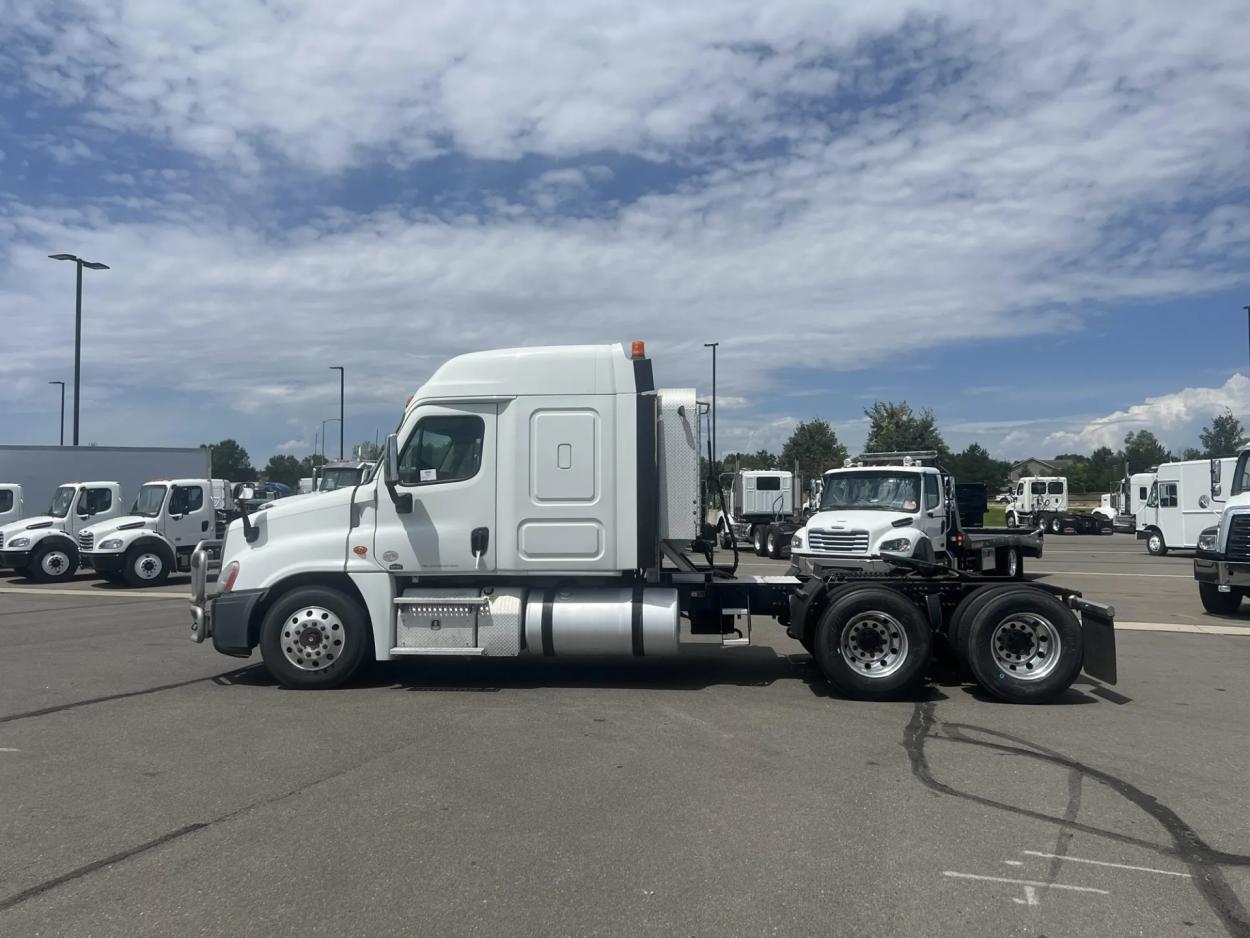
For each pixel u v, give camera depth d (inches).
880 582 344.5
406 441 347.3
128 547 808.3
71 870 177.9
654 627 337.7
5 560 839.7
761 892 169.3
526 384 345.1
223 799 219.6
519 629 340.5
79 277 1060.5
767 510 1311.5
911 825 204.5
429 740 273.4
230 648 348.2
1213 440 2326.5
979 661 329.7
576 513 342.3
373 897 166.6
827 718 305.3
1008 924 157.5
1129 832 200.8
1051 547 1451.8
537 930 154.4
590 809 213.6
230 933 153.0
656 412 346.9
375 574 344.5
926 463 762.2
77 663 404.8
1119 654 440.1
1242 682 372.5
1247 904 165.8
